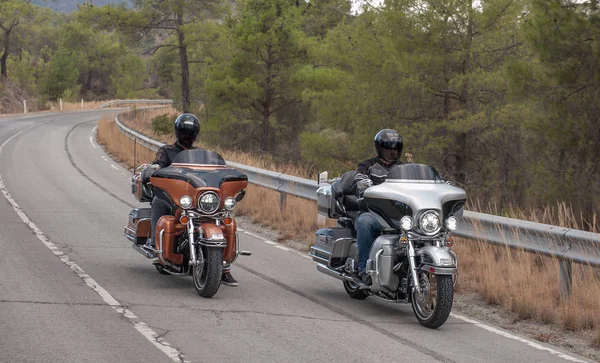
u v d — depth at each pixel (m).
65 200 16.28
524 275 8.61
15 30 74.31
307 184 13.38
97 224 13.09
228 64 34.50
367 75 23.30
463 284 9.09
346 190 8.33
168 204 8.23
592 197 16.05
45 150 29.67
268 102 33.34
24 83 72.38
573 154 16.55
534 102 16.66
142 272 9.20
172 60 56.03
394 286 7.45
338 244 8.26
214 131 33.75
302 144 26.22
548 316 7.69
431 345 6.54
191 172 8.11
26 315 6.71
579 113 16.19
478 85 20.47
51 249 10.41
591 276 8.41
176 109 53.94
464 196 7.39
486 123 19.70
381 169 8.05
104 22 40.56
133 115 52.66
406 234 7.24
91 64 101.19
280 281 9.20
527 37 16.42
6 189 17.81
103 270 9.16
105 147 32.50
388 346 6.41
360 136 23.52
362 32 24.09
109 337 6.16
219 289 8.46
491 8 20.12
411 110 22.42
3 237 11.20
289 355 5.95
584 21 15.48
